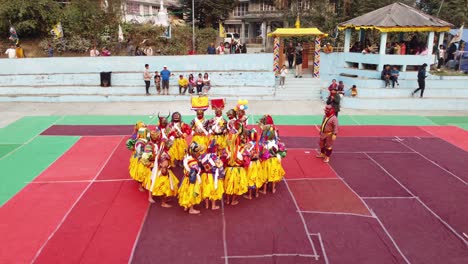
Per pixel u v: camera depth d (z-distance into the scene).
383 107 19.70
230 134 8.67
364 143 13.77
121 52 28.14
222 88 22.50
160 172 8.49
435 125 16.45
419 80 19.84
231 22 49.38
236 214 8.48
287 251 7.14
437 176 10.73
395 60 21.92
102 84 22.59
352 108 19.91
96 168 11.16
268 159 9.13
